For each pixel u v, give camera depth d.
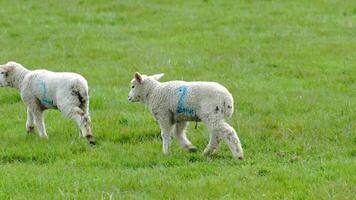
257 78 25.66
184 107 16.05
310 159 16.06
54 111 21.11
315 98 22.27
